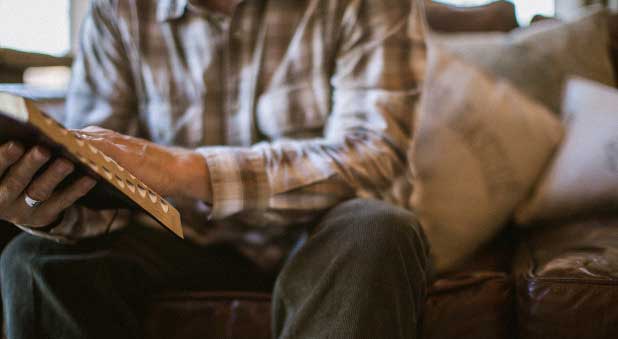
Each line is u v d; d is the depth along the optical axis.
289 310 0.76
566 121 1.50
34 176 0.63
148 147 0.79
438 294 1.00
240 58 1.12
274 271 1.06
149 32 1.14
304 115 1.10
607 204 1.30
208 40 1.12
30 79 2.49
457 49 1.67
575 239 1.08
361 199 0.85
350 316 0.68
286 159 0.87
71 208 0.86
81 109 1.16
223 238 1.09
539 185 1.40
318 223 0.85
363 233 0.72
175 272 1.03
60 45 2.66
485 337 1.00
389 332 0.69
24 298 0.86
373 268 0.70
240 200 0.83
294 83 1.10
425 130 1.41
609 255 0.96
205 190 0.82
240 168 0.83
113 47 1.16
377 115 0.97
